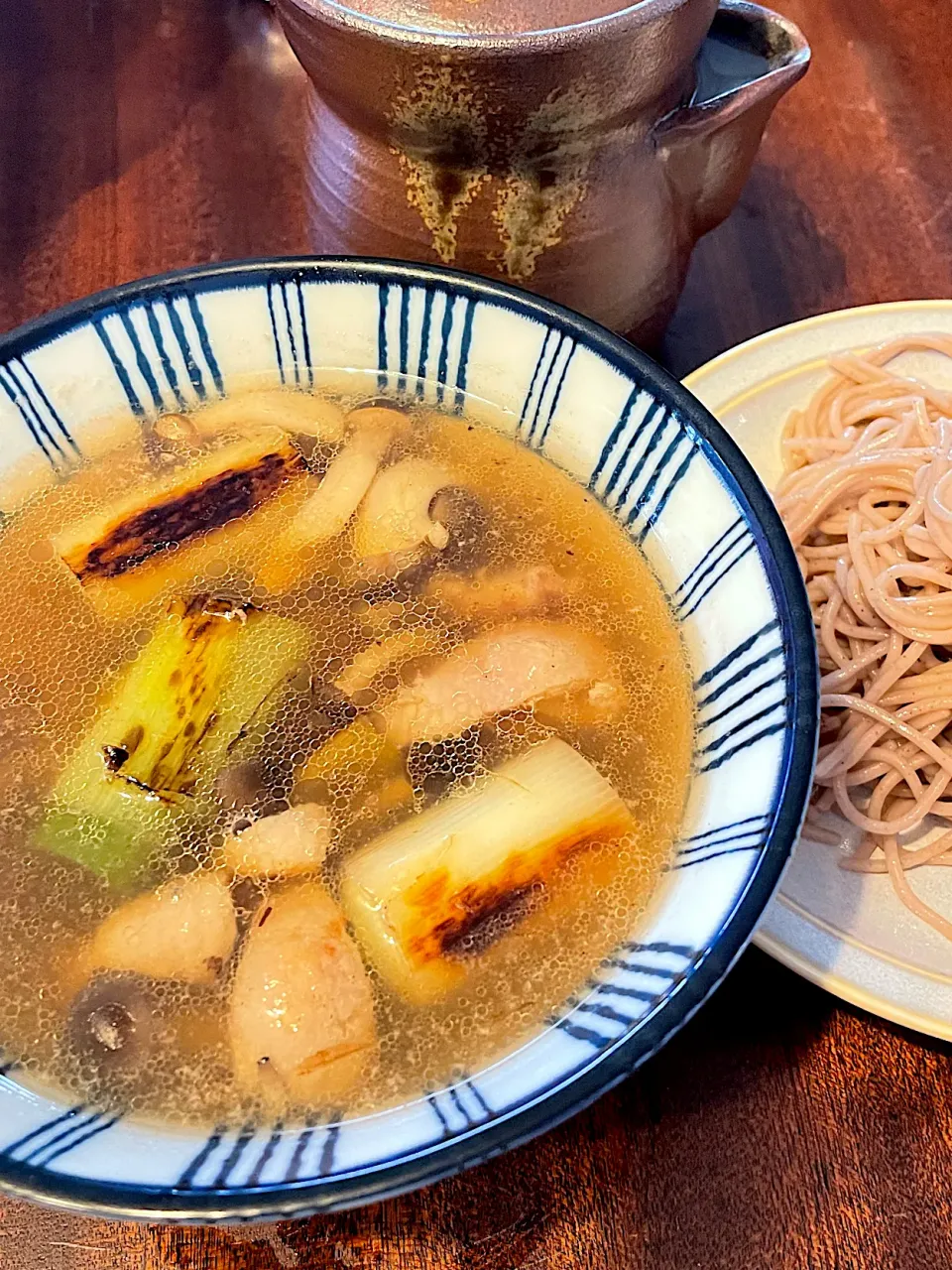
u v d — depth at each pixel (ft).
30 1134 0.44
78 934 0.53
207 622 0.60
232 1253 0.54
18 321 0.89
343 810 0.55
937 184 0.99
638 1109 0.57
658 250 0.75
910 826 0.72
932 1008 0.59
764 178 0.99
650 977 0.46
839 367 0.89
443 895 0.52
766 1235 0.54
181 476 0.67
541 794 0.55
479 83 0.59
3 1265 0.53
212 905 0.52
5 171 0.99
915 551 0.81
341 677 0.60
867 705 0.77
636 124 0.66
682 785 0.56
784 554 0.54
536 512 0.67
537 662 0.60
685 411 0.60
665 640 0.61
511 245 0.71
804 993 0.62
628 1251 0.54
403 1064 0.49
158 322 0.66
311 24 0.60
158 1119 0.47
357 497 0.67
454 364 0.69
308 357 0.70
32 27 1.11
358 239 0.76
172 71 1.07
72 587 0.63
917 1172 0.56
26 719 0.58
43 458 0.68
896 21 1.10
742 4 0.74
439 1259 0.54
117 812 0.55
